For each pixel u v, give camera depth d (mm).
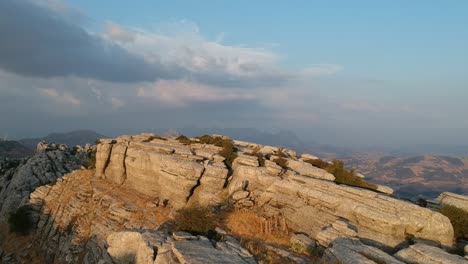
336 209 28781
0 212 63656
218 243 22625
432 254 20438
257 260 21969
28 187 64375
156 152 49344
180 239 22406
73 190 56719
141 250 21359
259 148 53375
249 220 31016
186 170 40156
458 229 26344
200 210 28422
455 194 30594
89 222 47344
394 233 25156
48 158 73000
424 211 25125
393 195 36031
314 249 25141
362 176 39906
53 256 47938
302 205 31250
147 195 49719
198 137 59781
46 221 54875
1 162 83500
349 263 20016
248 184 37375
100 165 58500
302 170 37969
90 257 41062
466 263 19109
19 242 53375
